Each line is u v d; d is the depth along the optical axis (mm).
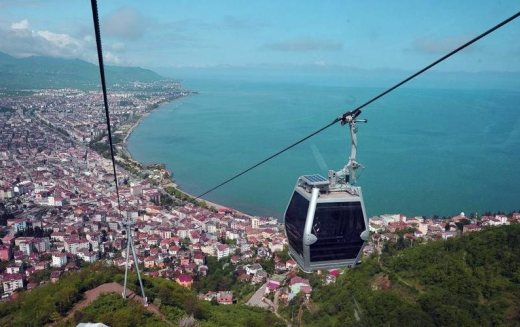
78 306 49406
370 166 157750
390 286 72562
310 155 179250
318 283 79312
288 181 151375
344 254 18609
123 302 48812
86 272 58125
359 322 62500
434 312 61625
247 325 57625
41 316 46938
